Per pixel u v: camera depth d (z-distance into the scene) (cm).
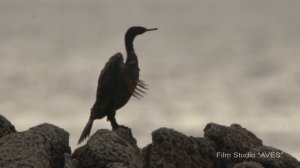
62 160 1758
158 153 1875
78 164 1747
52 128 1773
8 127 1898
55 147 1747
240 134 2027
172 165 1859
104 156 1723
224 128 2019
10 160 1594
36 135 1708
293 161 1914
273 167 1884
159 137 1892
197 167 1900
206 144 1961
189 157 1897
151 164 1864
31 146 1666
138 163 1758
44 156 1666
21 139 1680
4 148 1639
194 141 1934
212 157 1955
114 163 1684
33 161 1592
